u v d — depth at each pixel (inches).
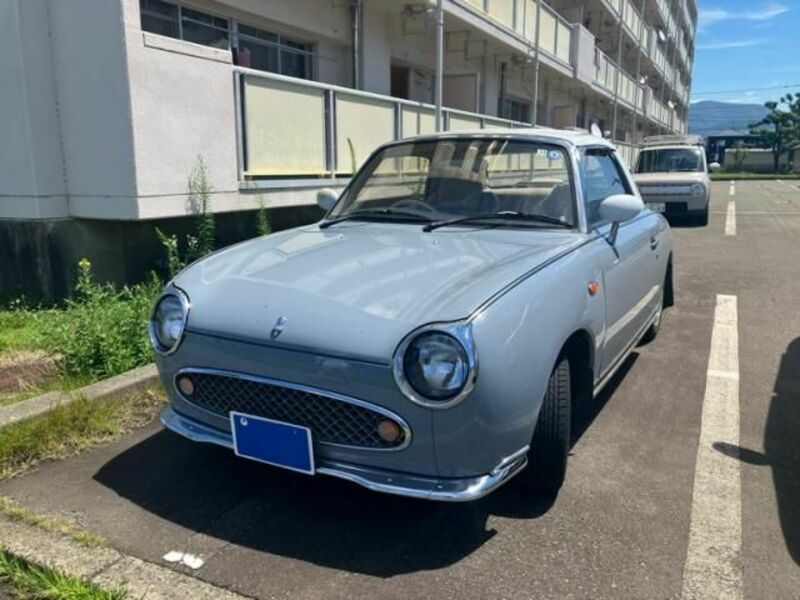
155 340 112.0
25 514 104.9
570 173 142.3
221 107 242.2
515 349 93.4
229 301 105.2
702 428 143.8
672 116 1692.9
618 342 146.6
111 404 144.9
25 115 219.9
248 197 258.4
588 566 95.2
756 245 432.8
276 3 343.6
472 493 91.0
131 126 211.3
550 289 105.3
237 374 100.1
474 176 147.5
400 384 88.7
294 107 277.9
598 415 150.9
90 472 121.7
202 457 128.0
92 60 214.1
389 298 97.9
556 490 112.1
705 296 280.2
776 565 95.4
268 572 93.6
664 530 104.3
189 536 102.1
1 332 197.5
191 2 302.7
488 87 593.9
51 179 227.5
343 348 91.4
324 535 102.9
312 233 140.3
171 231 249.8
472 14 444.5
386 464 93.8
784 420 148.3
